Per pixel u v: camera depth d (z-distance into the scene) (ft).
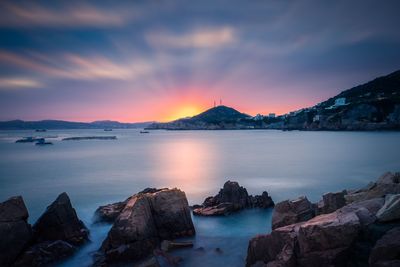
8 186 218.38
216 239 99.19
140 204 93.25
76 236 97.40
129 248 81.87
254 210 132.98
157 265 73.46
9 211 83.92
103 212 125.18
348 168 283.59
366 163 316.40
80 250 92.48
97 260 83.10
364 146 501.97
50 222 94.89
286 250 57.00
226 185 142.72
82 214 140.36
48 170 302.66
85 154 480.23
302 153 428.56
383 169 276.41
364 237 52.60
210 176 248.93
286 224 82.79
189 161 361.10
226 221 118.73
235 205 132.87
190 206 143.13
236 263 80.74
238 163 332.80
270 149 501.15
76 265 82.07
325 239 53.36
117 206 130.31
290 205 85.81
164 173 269.44
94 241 100.37
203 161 358.43
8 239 80.59
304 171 268.62
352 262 50.75
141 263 74.08
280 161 345.10
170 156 426.51
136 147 620.90
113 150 553.23
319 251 53.62
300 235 55.67
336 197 85.71
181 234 100.68
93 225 116.98
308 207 85.92
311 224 55.21
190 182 224.12
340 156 381.81
